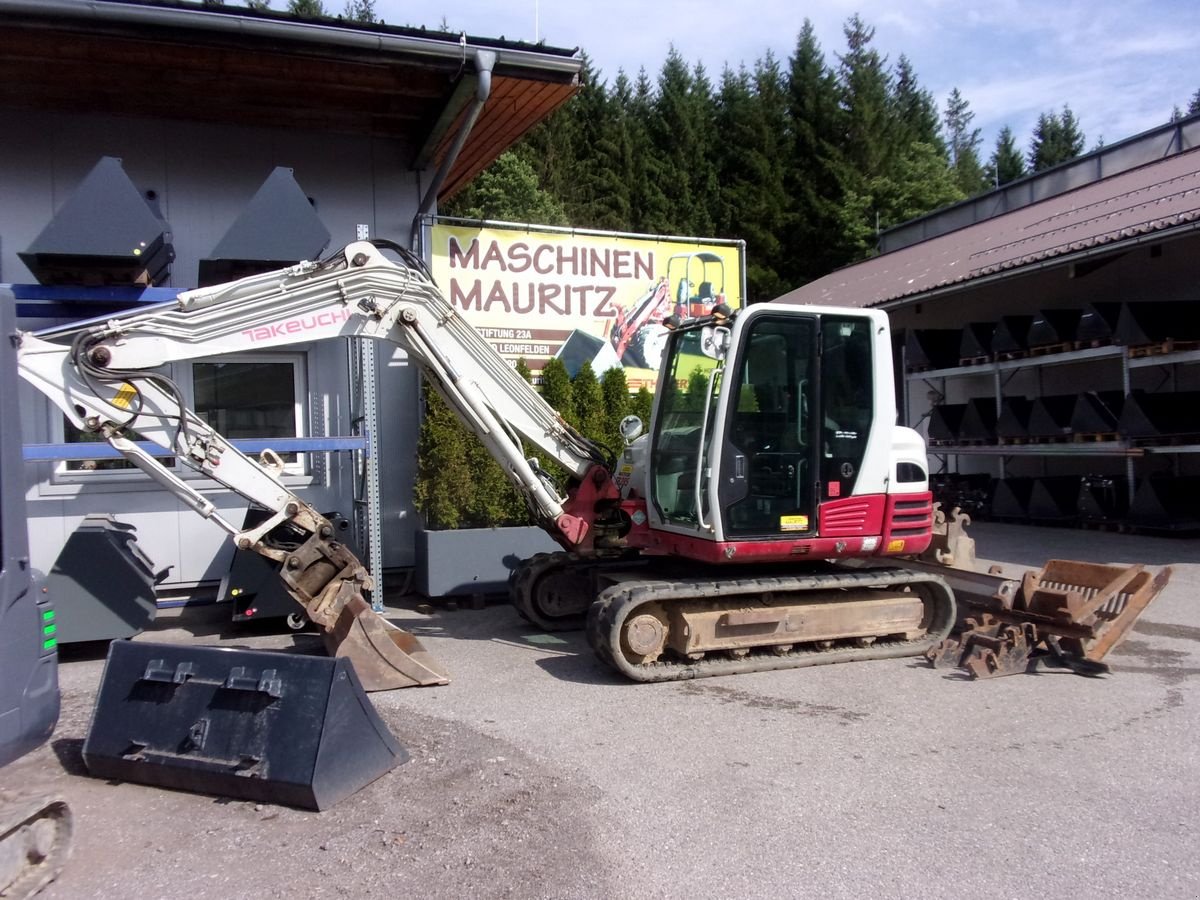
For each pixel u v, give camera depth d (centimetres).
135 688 483
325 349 990
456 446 923
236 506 944
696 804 443
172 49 823
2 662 402
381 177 1056
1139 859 388
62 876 378
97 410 615
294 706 451
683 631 660
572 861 387
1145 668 687
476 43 906
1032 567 1073
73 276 807
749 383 675
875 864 384
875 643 734
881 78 4606
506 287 1057
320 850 398
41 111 940
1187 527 1288
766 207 3950
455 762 496
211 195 995
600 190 3878
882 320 717
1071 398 1488
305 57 848
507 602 958
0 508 403
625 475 824
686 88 4625
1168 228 1171
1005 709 589
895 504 715
